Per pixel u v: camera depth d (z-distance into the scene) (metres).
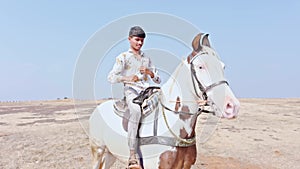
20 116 19.42
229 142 11.50
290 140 12.34
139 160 4.47
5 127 14.54
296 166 8.59
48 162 8.45
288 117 19.22
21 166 8.09
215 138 12.07
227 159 9.05
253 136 12.89
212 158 9.07
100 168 5.65
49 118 18.05
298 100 34.78
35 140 11.26
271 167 8.45
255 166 8.46
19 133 12.74
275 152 10.17
